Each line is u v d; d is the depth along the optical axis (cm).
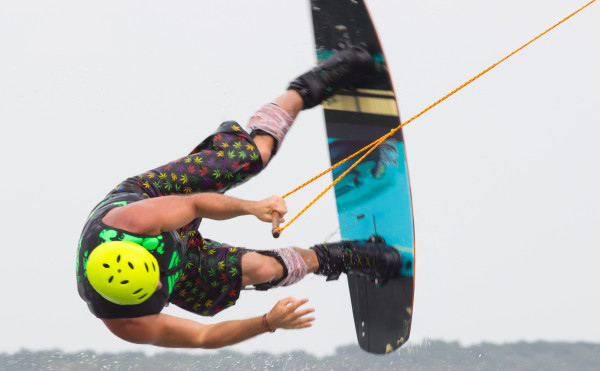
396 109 1634
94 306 1211
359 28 1677
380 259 1612
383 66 1653
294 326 1184
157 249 1212
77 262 1238
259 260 1448
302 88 1627
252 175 1510
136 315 1206
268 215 1216
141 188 1377
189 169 1439
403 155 1616
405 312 1616
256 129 1559
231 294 1462
